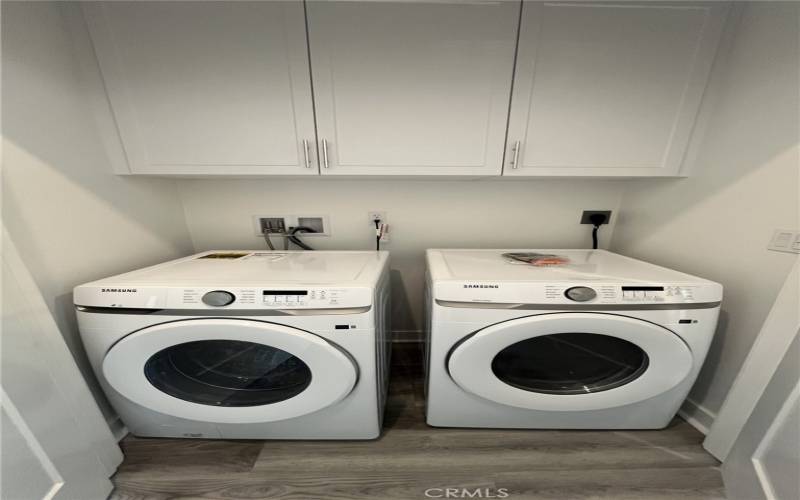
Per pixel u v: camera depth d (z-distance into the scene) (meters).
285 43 0.89
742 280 0.91
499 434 1.08
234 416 0.91
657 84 0.94
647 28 0.88
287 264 1.05
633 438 1.05
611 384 0.96
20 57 0.75
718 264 0.98
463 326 0.85
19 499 0.68
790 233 0.78
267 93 0.93
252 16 0.86
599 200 1.40
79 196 0.90
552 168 1.02
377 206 1.41
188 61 0.90
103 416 0.91
